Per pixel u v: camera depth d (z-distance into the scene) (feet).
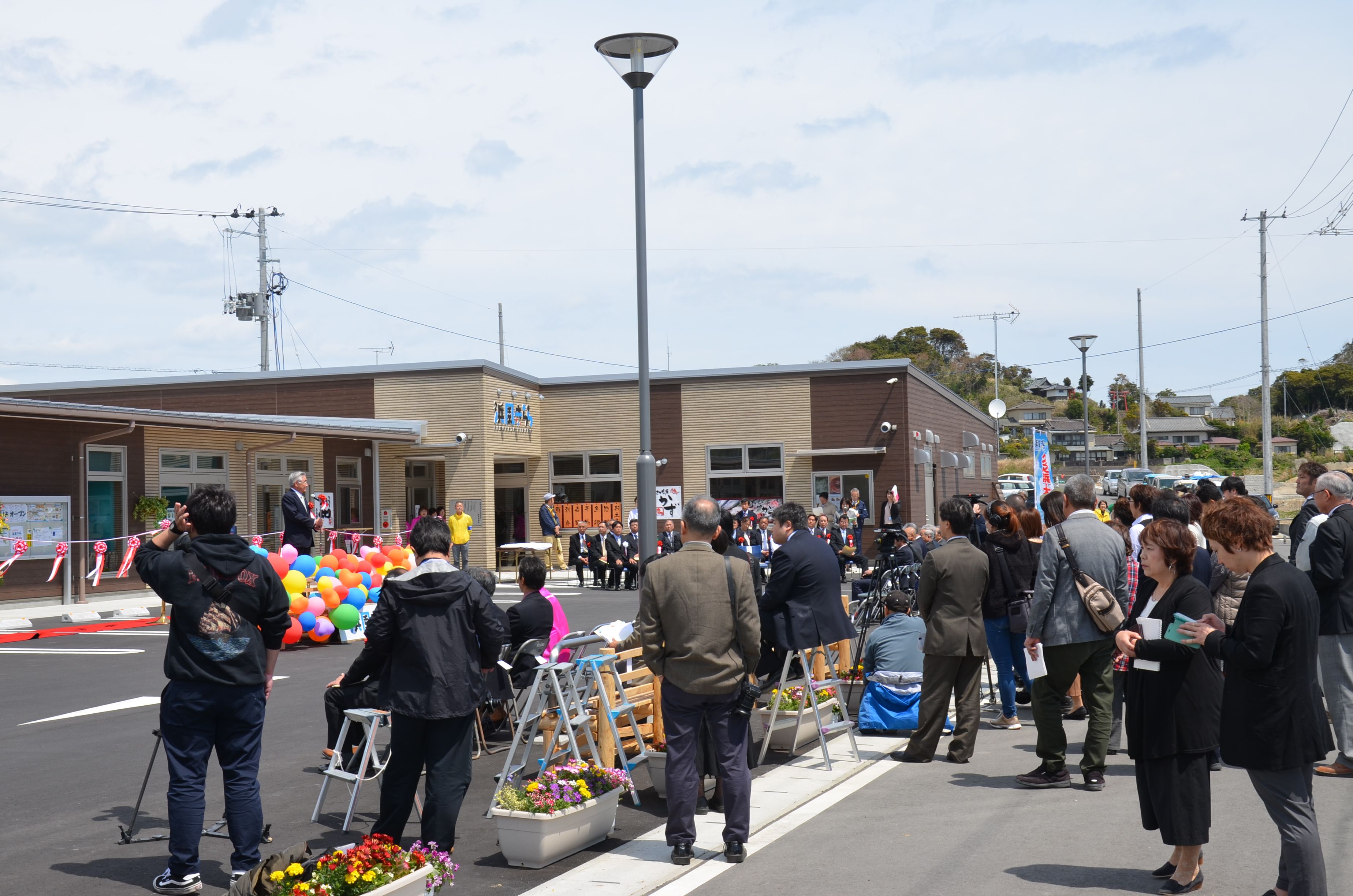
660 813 22.36
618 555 80.43
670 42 30.89
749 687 18.92
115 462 66.54
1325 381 357.41
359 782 21.08
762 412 97.96
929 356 335.88
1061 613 22.88
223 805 23.17
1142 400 179.42
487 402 93.50
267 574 18.12
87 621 59.57
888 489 94.73
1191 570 16.88
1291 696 14.76
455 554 85.97
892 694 29.86
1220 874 17.19
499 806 18.94
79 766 26.86
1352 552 22.90
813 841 19.80
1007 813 21.29
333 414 96.43
